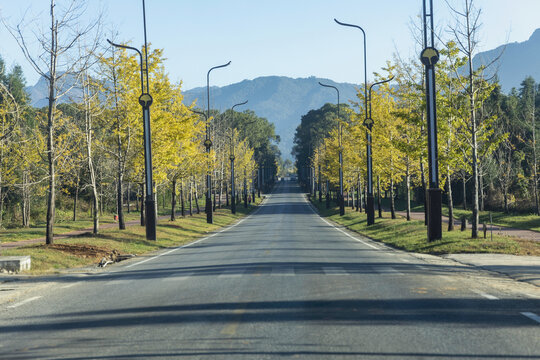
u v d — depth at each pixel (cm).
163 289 1045
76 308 868
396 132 3609
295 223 4544
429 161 2067
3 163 3616
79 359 555
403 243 2198
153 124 2912
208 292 984
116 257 1895
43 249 1822
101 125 2967
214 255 1864
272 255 1780
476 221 2041
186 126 3200
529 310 777
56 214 5516
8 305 922
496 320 709
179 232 3262
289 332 650
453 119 2167
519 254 1648
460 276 1178
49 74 1934
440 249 1855
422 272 1252
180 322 720
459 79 2131
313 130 13050
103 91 2756
